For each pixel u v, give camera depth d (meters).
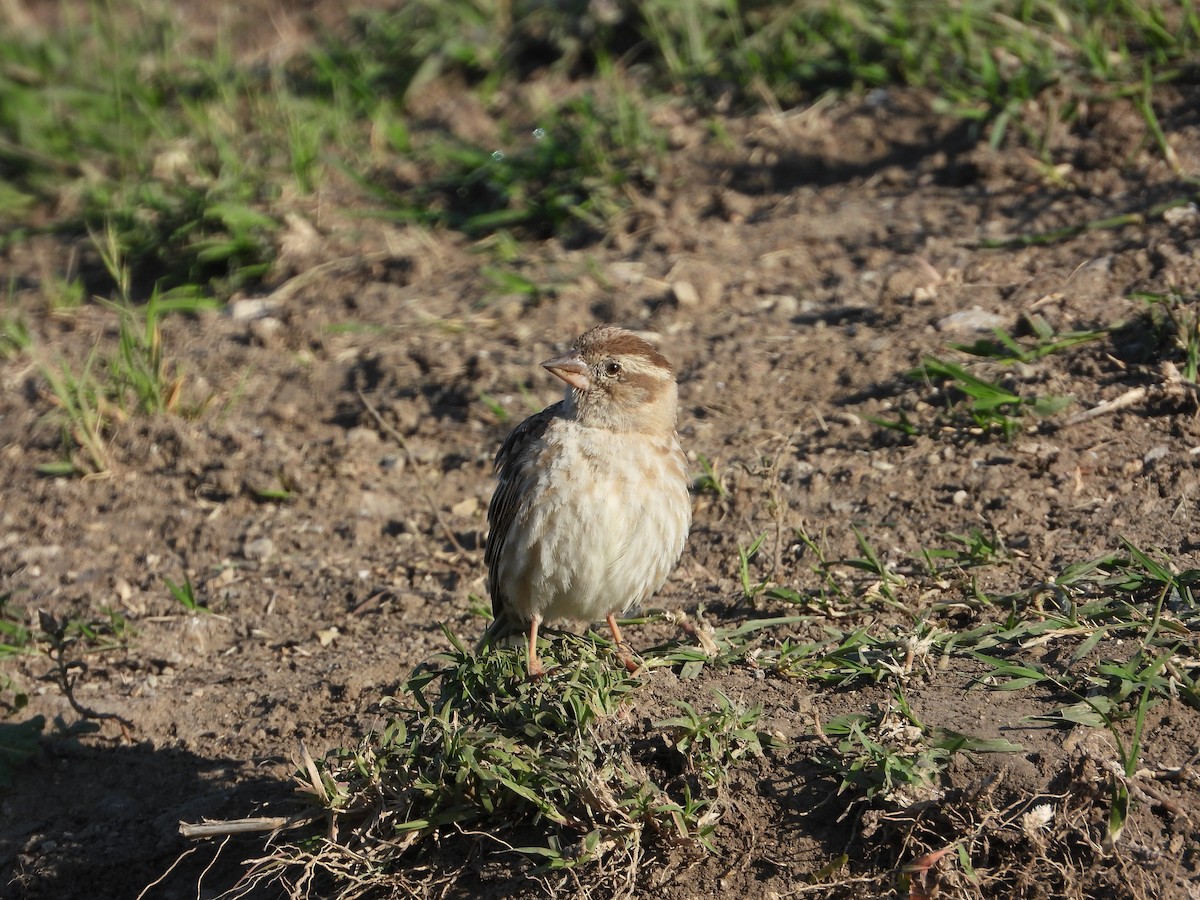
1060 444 10.87
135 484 13.39
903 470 11.13
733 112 17.16
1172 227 13.10
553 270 15.36
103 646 11.38
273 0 23.08
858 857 7.82
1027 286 12.99
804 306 13.83
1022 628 8.95
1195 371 11.03
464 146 17.62
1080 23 15.86
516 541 9.54
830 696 8.80
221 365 14.95
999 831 7.66
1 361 15.83
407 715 9.65
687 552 11.05
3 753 9.95
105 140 19.78
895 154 15.77
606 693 8.66
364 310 15.52
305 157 17.66
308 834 8.82
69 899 9.25
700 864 7.99
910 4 16.78
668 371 9.72
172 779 9.82
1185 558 9.36
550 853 7.93
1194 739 7.91
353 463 13.06
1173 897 7.29
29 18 24.92
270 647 11.13
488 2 20.28
